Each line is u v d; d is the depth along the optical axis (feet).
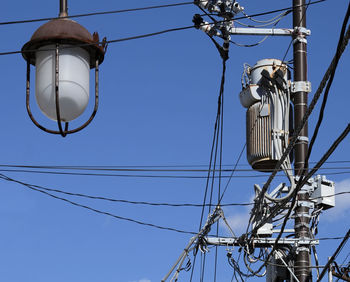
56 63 21.20
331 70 29.53
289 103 53.47
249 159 54.34
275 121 53.52
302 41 53.01
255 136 53.98
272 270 53.06
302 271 49.78
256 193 52.95
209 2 44.45
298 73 52.95
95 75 21.94
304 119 36.58
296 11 53.21
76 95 21.52
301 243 50.06
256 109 54.34
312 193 51.13
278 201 50.98
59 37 21.44
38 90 21.59
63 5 22.54
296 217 51.01
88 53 22.09
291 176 50.70
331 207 51.49
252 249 52.65
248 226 52.75
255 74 54.90
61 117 21.70
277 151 52.85
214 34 44.93
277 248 51.57
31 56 22.17
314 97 34.04
